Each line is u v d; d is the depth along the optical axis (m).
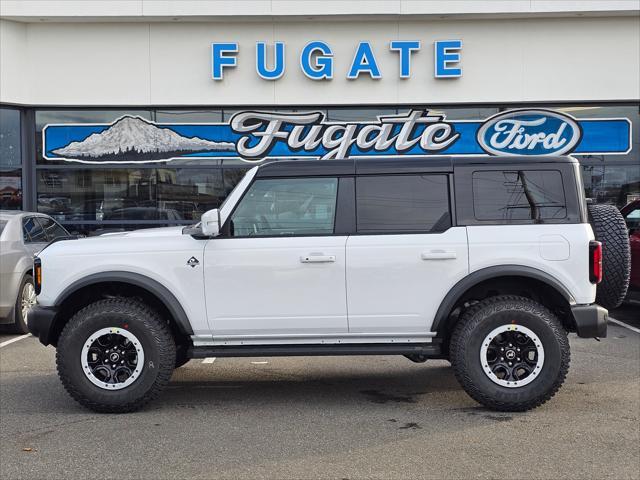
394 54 12.83
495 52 12.80
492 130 13.15
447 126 13.14
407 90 12.88
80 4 12.54
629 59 12.76
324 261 5.20
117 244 5.33
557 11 12.37
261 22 12.80
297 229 5.31
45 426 4.94
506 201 5.27
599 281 5.23
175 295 5.27
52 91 12.98
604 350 7.56
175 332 5.71
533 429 4.81
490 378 5.12
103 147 13.34
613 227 5.66
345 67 12.87
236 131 13.22
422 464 4.14
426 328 5.25
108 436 4.71
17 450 4.43
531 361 5.16
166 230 5.77
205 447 4.48
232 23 12.82
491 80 12.84
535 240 5.17
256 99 12.94
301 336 5.29
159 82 12.95
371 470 4.05
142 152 13.32
